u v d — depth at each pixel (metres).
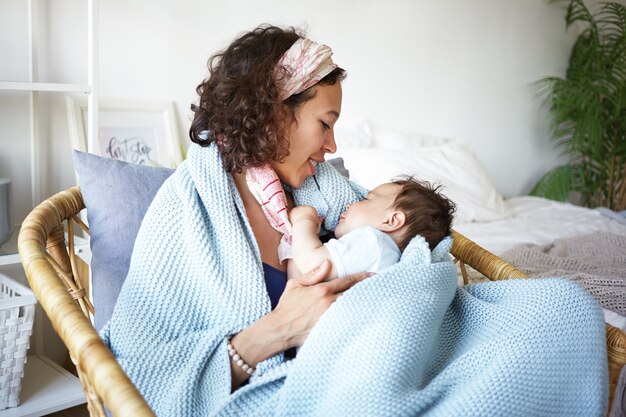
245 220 1.09
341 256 1.05
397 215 1.15
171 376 0.97
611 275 1.95
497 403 0.89
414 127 3.46
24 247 0.94
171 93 2.37
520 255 2.17
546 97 4.32
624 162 4.21
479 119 3.88
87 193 1.25
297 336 0.99
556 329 0.99
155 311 1.02
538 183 4.36
